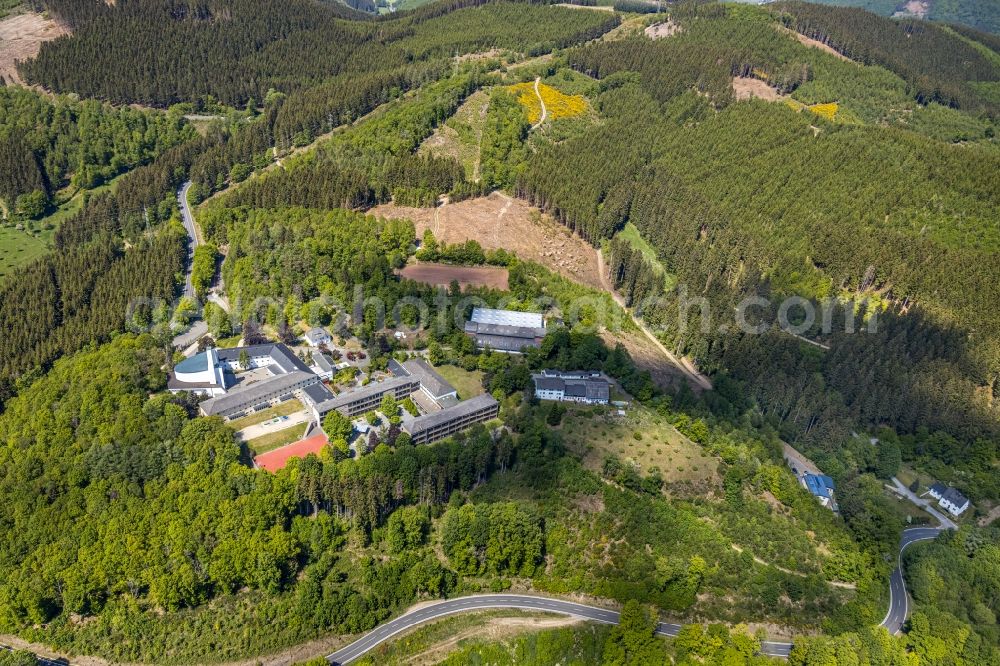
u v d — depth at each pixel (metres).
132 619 192.62
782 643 198.00
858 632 198.25
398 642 192.00
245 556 196.88
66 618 194.75
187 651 188.12
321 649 190.38
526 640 192.50
